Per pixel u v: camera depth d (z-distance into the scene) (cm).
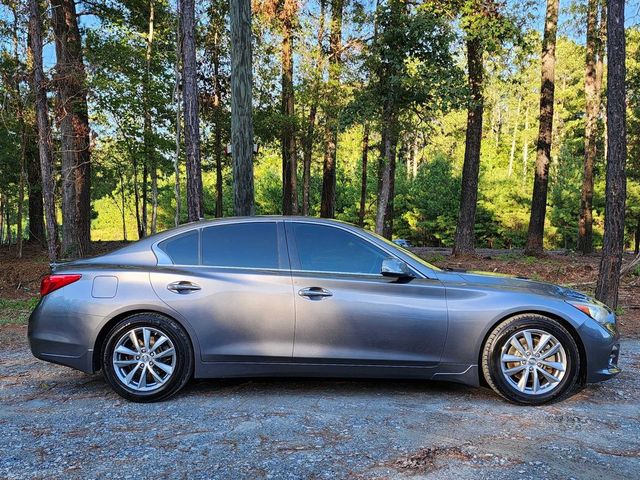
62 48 1319
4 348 636
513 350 412
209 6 1816
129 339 422
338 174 4050
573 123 3734
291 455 308
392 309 413
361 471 286
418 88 1196
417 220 3903
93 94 1458
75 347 417
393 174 2592
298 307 415
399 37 1209
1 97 1282
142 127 1727
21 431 352
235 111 887
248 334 418
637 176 2695
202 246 442
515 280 445
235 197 898
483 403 412
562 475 283
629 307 910
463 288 423
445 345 414
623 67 750
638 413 391
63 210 1570
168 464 297
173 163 1942
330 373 421
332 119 1636
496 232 3828
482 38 1276
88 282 424
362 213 2853
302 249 437
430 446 321
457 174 3922
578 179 3588
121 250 447
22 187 1877
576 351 411
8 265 1622
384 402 411
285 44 1680
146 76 1617
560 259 1642
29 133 1600
